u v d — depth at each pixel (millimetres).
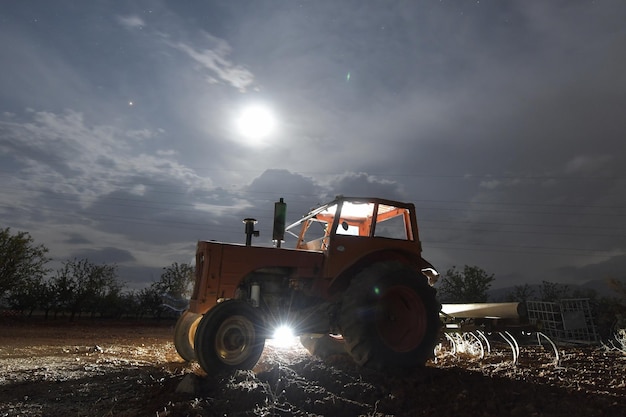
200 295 4559
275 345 7238
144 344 8609
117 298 20734
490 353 6051
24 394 3729
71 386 4016
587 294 16422
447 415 2986
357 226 6223
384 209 5793
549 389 3633
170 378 4113
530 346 7289
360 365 4480
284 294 5055
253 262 4801
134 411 3125
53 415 3123
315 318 4949
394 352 4445
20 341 8922
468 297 17750
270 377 3873
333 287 4973
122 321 19875
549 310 9852
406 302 4883
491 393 3492
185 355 5535
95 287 19531
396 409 3133
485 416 2945
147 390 3781
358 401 3322
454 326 6277
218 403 3131
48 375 4617
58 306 19000
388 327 4773
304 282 5086
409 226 5484
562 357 5684
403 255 5320
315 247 5727
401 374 4172
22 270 17281
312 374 4023
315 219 6191
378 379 3951
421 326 4750
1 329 12305
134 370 4898
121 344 8555
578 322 9391
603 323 10070
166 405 3180
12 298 17844
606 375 4363
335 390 3564
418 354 4562
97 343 8742
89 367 5145
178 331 5586
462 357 5742
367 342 4371
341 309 4609
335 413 3039
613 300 10992
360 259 4934
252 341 4340
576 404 3170
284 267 5078
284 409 3064
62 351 7152
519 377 4184
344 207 5691
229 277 4672
